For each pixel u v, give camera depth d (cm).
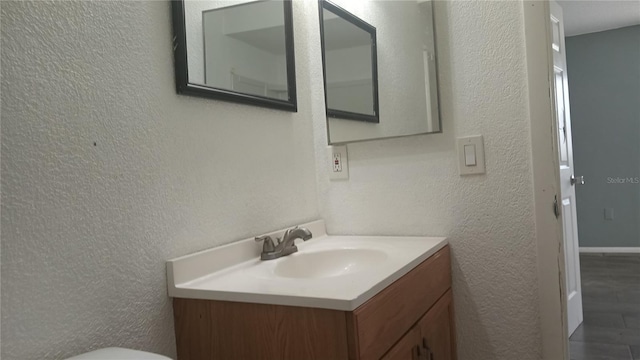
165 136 109
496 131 146
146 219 103
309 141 171
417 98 154
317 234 168
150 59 106
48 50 84
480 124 148
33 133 81
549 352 140
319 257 146
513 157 144
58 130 85
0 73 76
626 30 426
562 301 138
